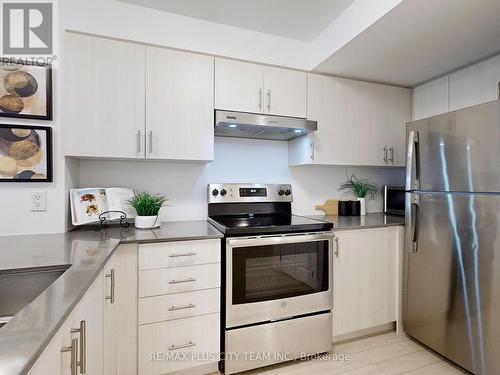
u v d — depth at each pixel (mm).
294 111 2145
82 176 1931
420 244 1916
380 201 2842
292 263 1771
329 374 1694
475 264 1574
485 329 1530
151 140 1774
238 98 1982
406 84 2496
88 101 1654
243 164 2383
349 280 1998
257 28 2021
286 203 2426
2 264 1058
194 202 2215
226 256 1614
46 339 538
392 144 2484
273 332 1713
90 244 1368
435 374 1691
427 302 1873
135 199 1910
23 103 1591
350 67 2145
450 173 1694
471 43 1789
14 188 1591
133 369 1473
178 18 1853
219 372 1683
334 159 2277
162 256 1520
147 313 1495
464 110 1610
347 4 1758
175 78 1834
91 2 1680
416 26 1602
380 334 2145
